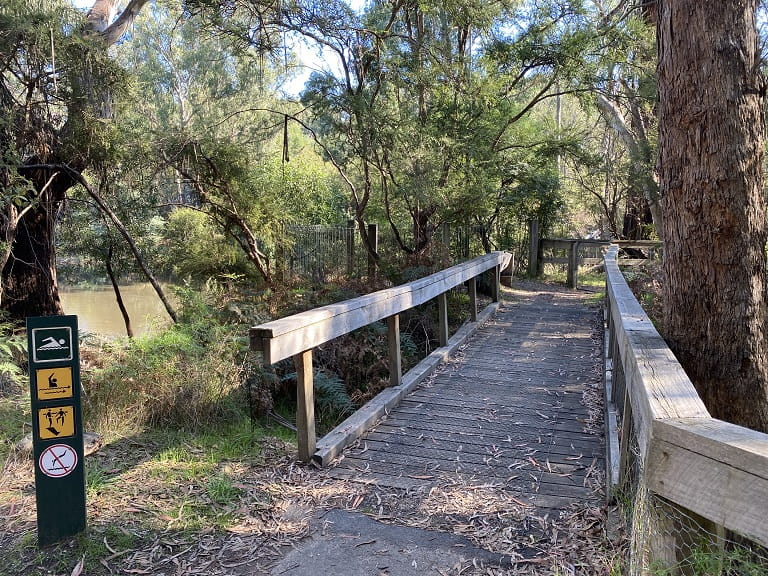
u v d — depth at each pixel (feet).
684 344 11.71
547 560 8.95
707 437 4.79
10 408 14.56
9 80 26.55
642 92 43.68
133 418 14.57
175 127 35.88
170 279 60.54
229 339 18.72
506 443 13.94
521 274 52.24
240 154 37.17
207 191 37.47
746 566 4.81
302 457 12.70
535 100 43.62
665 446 5.18
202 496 10.94
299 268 43.06
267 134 42.93
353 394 21.33
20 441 12.83
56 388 9.18
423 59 37.45
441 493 11.33
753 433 4.89
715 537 5.02
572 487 11.51
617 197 62.64
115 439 13.58
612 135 64.85
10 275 30.58
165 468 12.17
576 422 15.37
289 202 57.82
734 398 11.35
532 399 17.38
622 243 46.24
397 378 17.88
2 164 22.66
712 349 11.40
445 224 39.37
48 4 25.13
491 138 41.68
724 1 10.85
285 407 20.06
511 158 47.32
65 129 28.32
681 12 11.21
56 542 9.27
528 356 22.84
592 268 57.21
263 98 74.59
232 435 14.53
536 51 39.68
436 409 16.56
